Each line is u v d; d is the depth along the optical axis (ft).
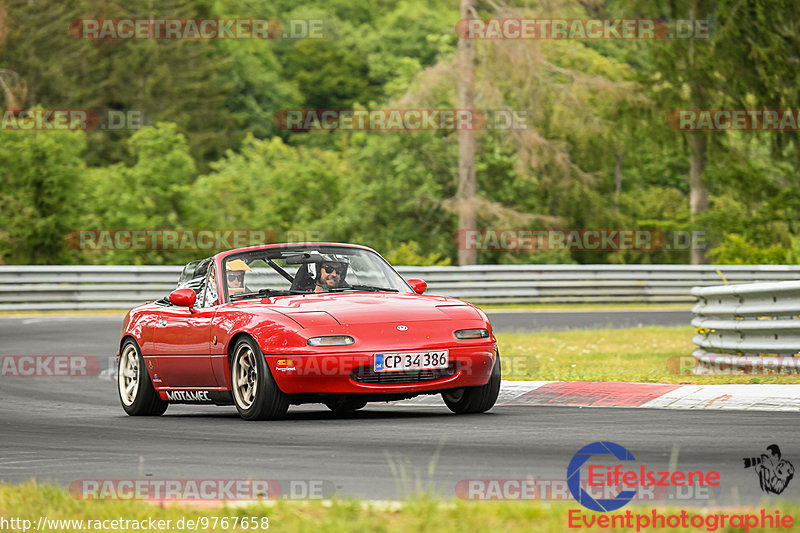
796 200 393.50
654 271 285.23
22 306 243.19
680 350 155.94
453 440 71.77
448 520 44.78
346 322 84.79
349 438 74.49
